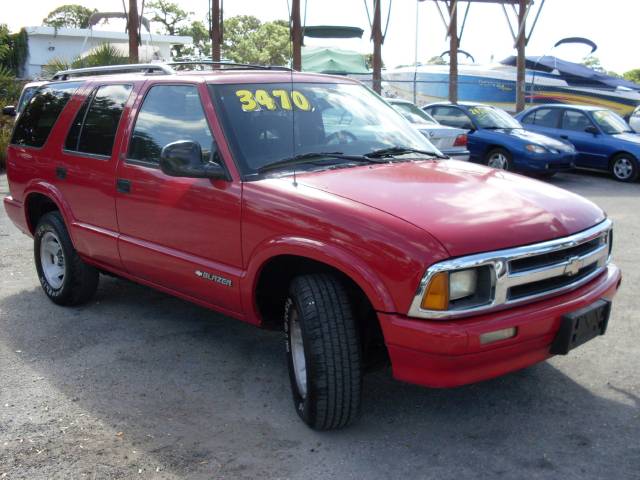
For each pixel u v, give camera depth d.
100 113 5.07
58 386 4.20
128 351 4.74
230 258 3.93
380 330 3.65
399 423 3.69
